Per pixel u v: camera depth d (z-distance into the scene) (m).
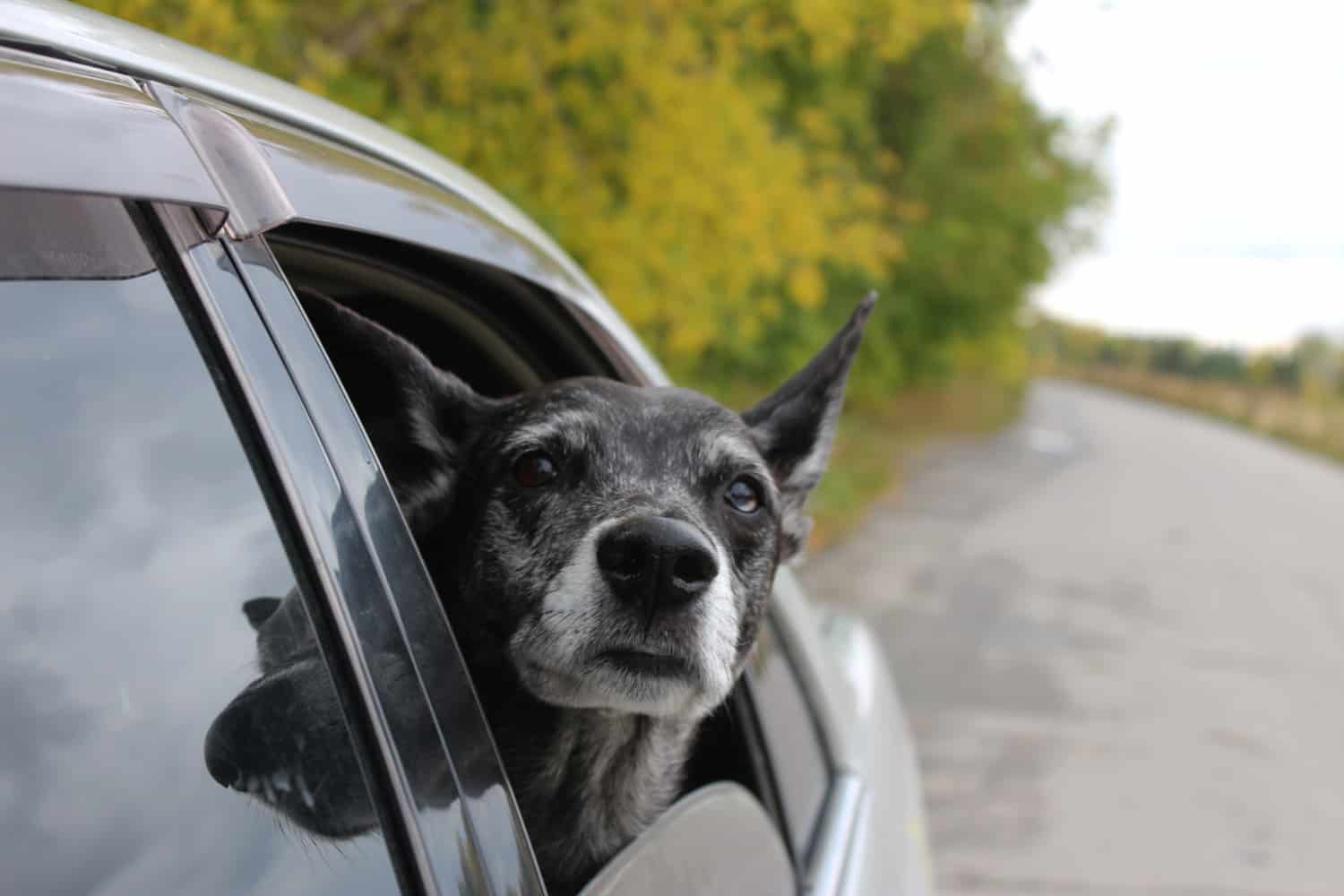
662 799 2.11
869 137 12.74
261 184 1.15
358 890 1.03
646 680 1.85
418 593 1.19
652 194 5.49
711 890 1.57
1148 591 10.28
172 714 0.96
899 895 2.32
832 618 3.48
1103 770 6.00
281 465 1.09
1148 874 4.93
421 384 1.94
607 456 1.97
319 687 1.06
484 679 1.99
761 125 5.93
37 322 0.95
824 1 5.52
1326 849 5.30
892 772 2.81
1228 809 5.64
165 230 1.05
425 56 5.02
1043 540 12.41
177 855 0.94
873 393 20.33
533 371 2.21
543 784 2.01
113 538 0.96
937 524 12.80
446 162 1.73
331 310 1.77
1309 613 10.10
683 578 1.82
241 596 1.03
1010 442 23.88
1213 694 7.43
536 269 1.84
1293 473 26.23
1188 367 62.38
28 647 0.90
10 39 1.02
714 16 5.51
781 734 2.29
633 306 5.44
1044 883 4.79
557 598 1.84
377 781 1.08
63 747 0.90
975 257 18.80
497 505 1.95
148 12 3.39
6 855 0.85
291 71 4.21
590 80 5.68
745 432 2.16
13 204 0.94
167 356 1.03
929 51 14.87
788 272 7.07
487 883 1.15
